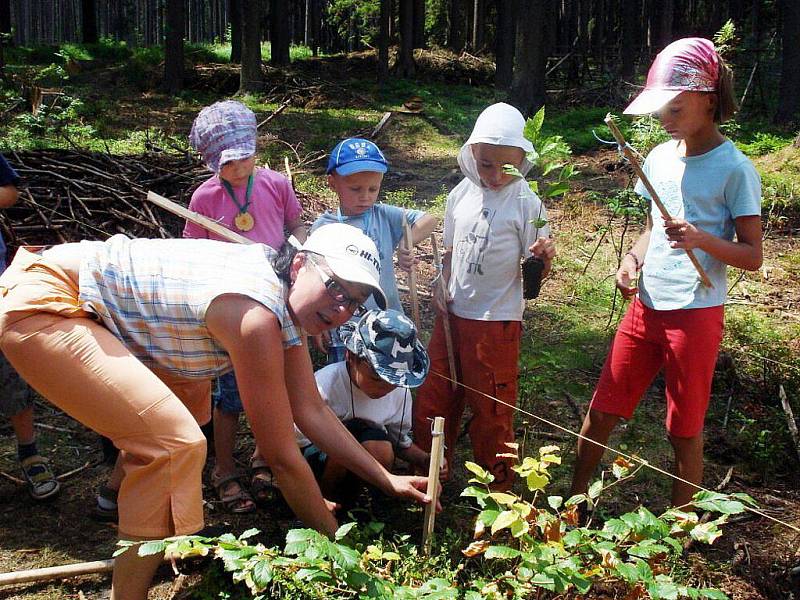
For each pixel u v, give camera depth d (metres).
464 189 4.01
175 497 2.79
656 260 3.69
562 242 8.64
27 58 24.55
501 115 3.65
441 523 3.84
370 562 2.94
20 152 7.71
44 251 3.06
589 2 29.86
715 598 2.63
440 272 4.06
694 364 3.57
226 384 3.86
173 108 17.94
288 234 4.78
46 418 4.69
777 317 6.79
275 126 15.60
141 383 2.78
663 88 3.38
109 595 3.30
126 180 7.28
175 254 2.94
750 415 5.09
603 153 14.11
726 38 7.26
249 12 19.22
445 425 4.11
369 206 4.04
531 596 3.16
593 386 5.52
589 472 3.95
